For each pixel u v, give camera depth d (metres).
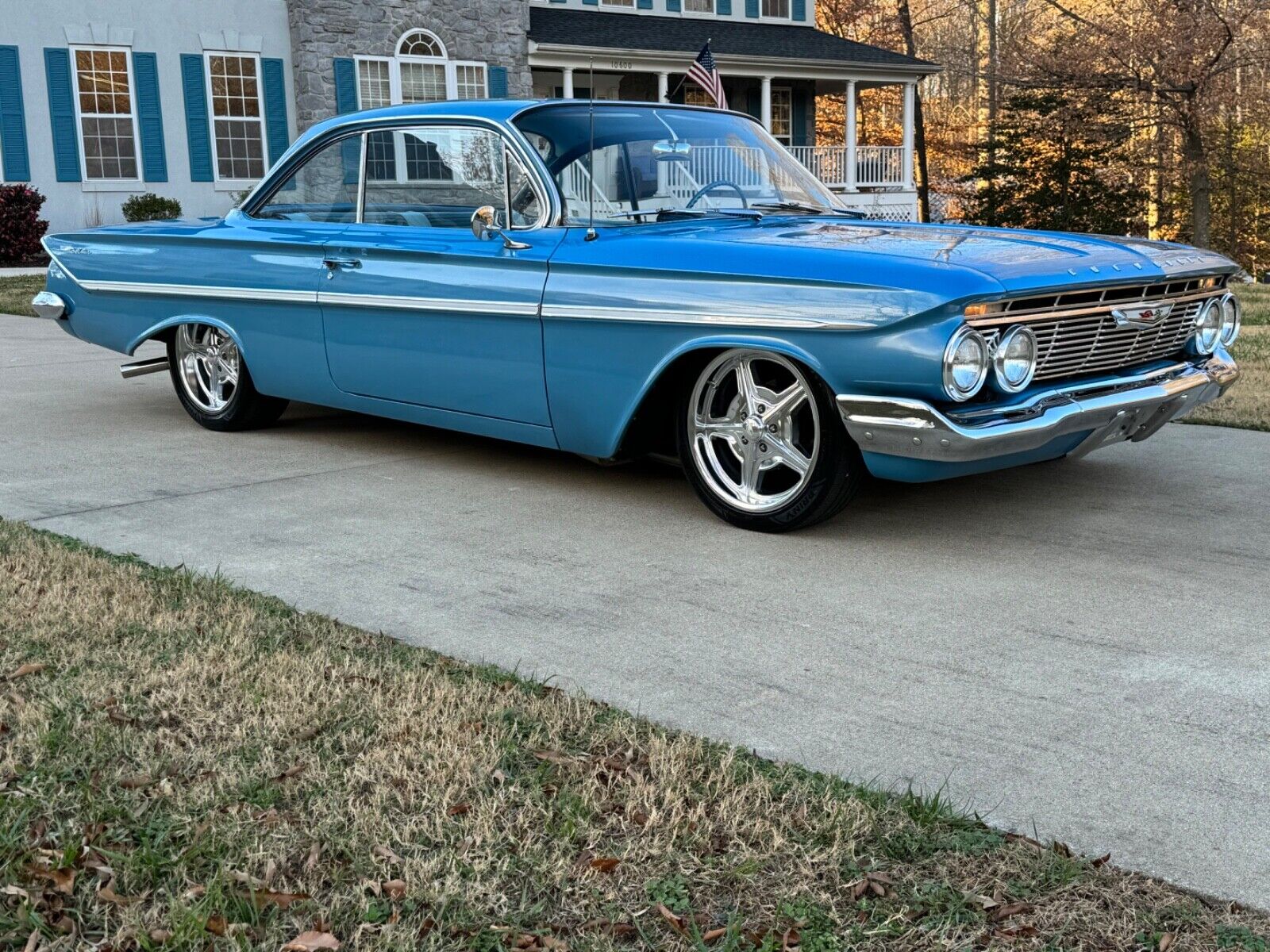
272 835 2.38
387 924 2.11
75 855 2.27
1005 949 2.05
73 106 19.44
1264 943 2.06
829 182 26.42
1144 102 28.48
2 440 6.28
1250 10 26.83
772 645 3.43
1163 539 4.39
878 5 41.12
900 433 3.89
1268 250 38.47
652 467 5.59
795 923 2.12
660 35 24.69
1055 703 3.04
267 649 3.33
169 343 6.58
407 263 5.15
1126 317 4.29
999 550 4.29
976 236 4.57
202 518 4.76
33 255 19.27
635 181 4.96
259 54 20.83
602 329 4.54
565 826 2.39
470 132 5.06
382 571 4.10
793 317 4.03
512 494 5.12
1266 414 6.52
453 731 2.80
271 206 5.94
